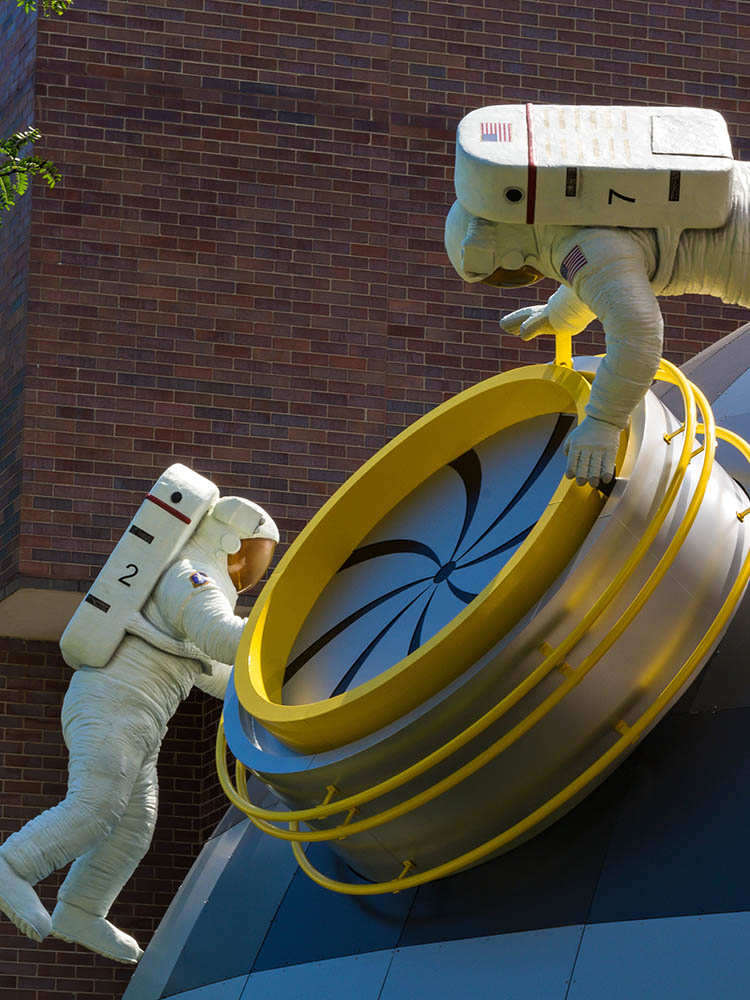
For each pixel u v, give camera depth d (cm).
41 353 1539
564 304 786
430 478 852
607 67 1708
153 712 901
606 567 675
